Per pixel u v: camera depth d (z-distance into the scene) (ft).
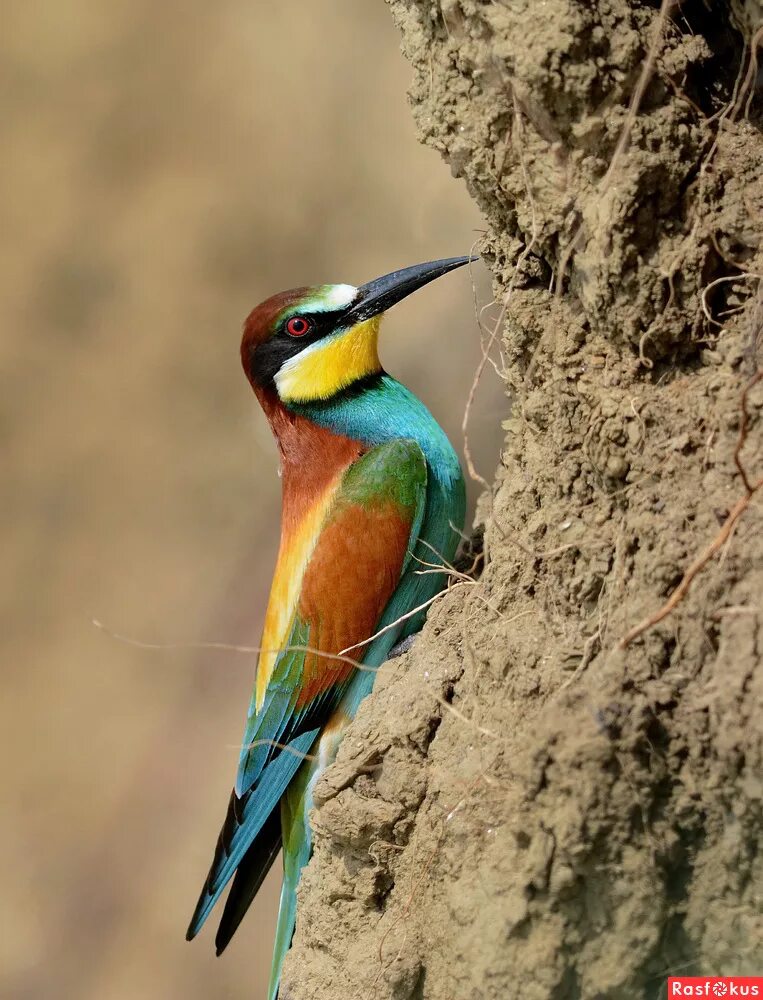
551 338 21.20
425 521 28.27
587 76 19.17
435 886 20.02
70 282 86.99
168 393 85.05
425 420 28.91
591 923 17.19
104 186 88.12
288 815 28.84
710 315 19.22
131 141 87.81
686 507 18.17
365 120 82.38
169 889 69.92
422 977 19.83
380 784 21.93
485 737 19.98
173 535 82.74
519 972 17.49
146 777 73.87
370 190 80.12
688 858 16.92
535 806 17.29
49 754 76.38
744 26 19.07
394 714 22.16
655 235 19.30
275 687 28.86
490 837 18.66
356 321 29.37
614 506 19.99
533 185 20.40
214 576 81.00
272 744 28.76
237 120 85.71
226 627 79.36
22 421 85.66
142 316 86.48
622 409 19.56
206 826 72.59
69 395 86.33
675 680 17.12
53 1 92.02
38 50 90.74
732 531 17.26
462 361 60.54
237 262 83.56
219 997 65.92
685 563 17.83
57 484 84.33
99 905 69.67
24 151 88.74
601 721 16.87
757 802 16.29
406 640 27.78
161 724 77.30
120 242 87.30
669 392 19.40
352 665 28.27
